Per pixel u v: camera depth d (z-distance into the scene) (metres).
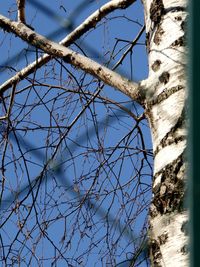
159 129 4.03
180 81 4.09
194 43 1.90
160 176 3.83
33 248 5.63
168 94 4.09
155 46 4.37
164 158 3.88
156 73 4.25
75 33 5.86
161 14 4.44
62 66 5.90
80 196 5.77
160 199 3.74
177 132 3.92
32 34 5.18
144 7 4.66
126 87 4.37
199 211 1.78
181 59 4.17
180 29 4.31
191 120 1.85
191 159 1.83
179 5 4.41
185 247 3.52
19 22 5.37
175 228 3.61
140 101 4.26
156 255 3.63
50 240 5.66
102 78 4.62
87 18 5.81
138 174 5.87
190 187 1.80
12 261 5.62
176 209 3.66
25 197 5.73
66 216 5.71
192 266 1.75
